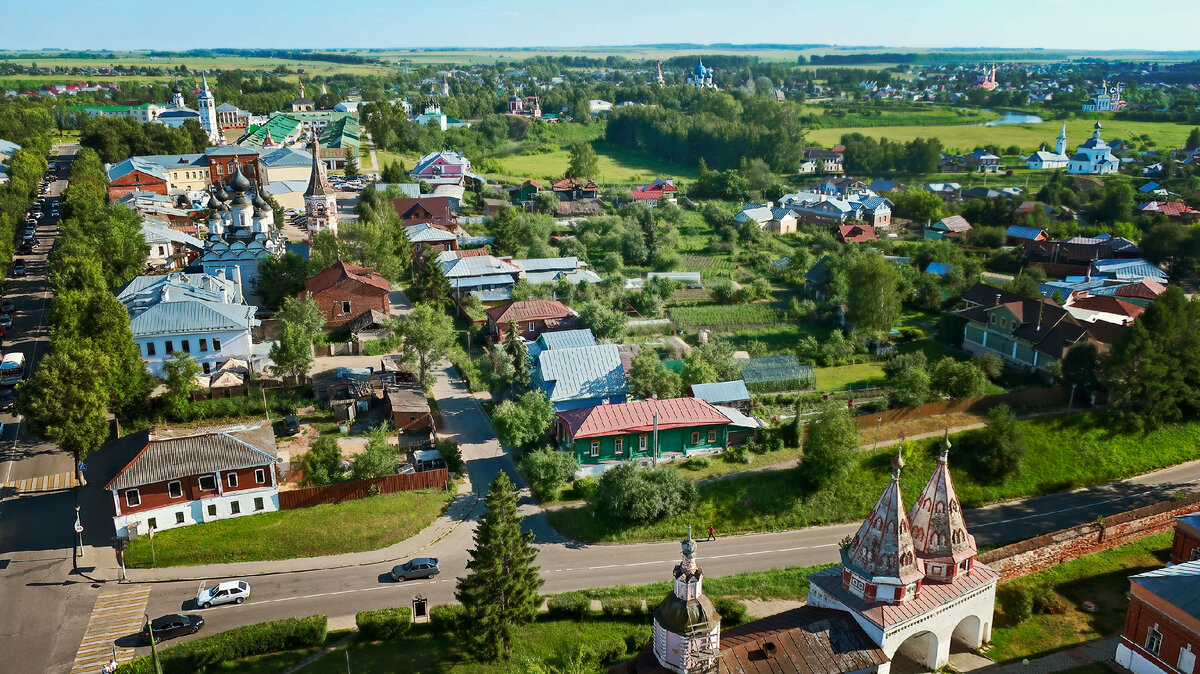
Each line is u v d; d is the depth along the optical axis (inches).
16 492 3083.2
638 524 2977.4
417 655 2273.6
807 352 4505.4
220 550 2743.6
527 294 5162.4
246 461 2883.9
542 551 2837.1
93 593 2544.3
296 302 4333.2
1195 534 2559.1
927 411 3636.8
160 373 3841.0
